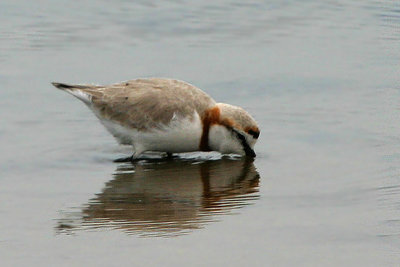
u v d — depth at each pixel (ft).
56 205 42.78
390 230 38.88
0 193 44.42
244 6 84.48
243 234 38.65
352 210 41.73
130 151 53.06
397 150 51.65
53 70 65.82
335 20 80.12
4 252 36.40
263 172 48.73
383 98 61.52
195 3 84.94
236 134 51.24
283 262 35.42
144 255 36.09
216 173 48.93
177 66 67.51
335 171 48.34
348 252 36.45
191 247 37.04
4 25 76.48
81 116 57.57
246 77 65.46
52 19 78.64
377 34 75.97
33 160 49.80
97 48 71.41
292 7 84.33
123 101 51.16
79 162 50.26
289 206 42.60
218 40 74.38
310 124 56.70
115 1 84.33
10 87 61.82
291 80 65.10
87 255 36.09
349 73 66.74
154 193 45.09
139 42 73.36
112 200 43.80
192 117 50.42
